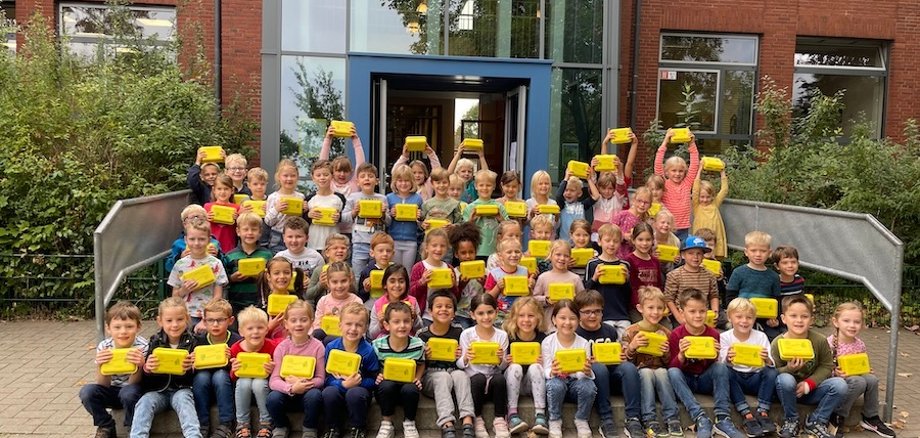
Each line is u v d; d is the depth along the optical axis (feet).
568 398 14.96
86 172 23.63
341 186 21.11
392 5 29.58
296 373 13.60
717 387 14.93
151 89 25.38
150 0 34.58
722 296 20.34
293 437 14.15
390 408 14.16
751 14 38.52
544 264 19.29
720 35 39.17
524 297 15.76
